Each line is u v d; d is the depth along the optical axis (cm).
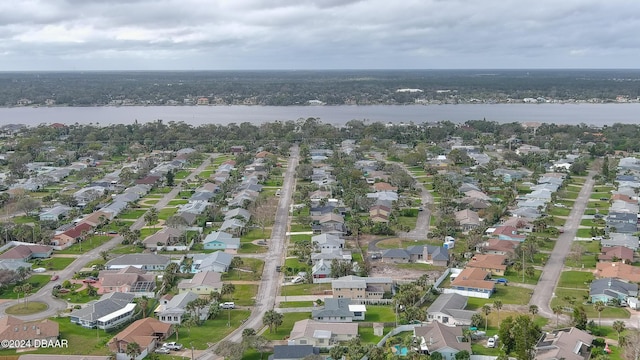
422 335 14550
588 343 14100
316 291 18350
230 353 13512
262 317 16362
